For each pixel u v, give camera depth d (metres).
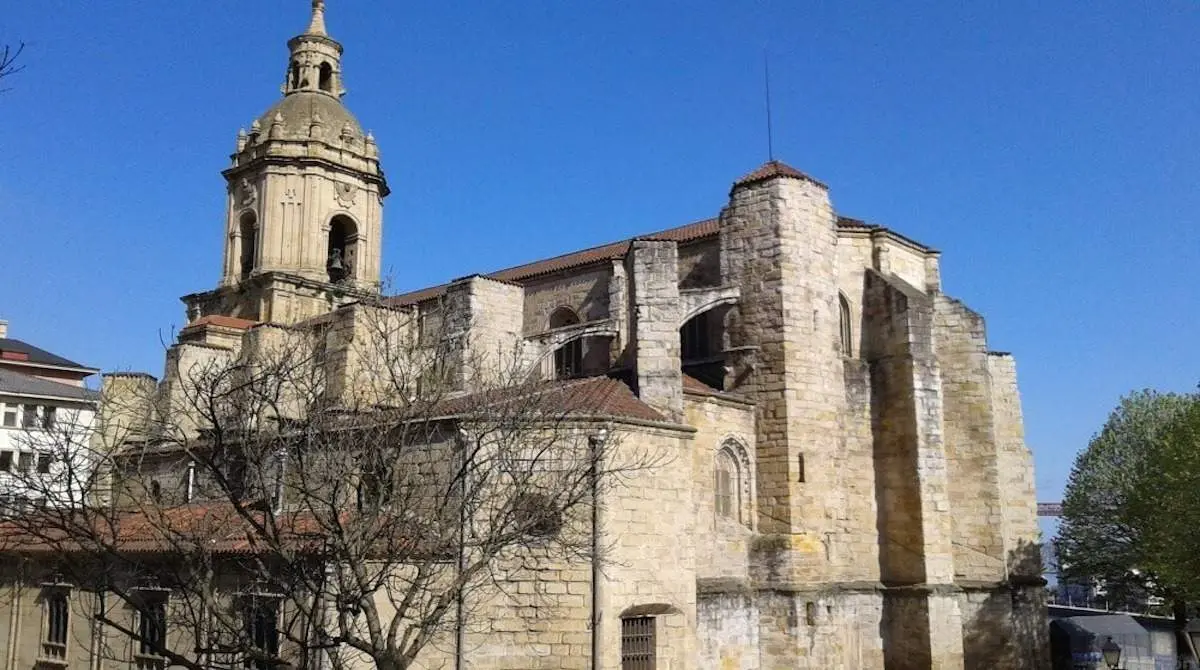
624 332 40.62
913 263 45.03
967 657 40.16
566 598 26.94
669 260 34.31
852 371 40.50
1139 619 65.88
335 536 18.52
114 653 28.89
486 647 26.66
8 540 25.34
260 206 61.28
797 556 35.28
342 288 60.50
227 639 22.12
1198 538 39.78
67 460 21.41
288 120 62.75
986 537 41.25
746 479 36.28
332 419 25.78
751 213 38.62
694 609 29.98
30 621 32.41
